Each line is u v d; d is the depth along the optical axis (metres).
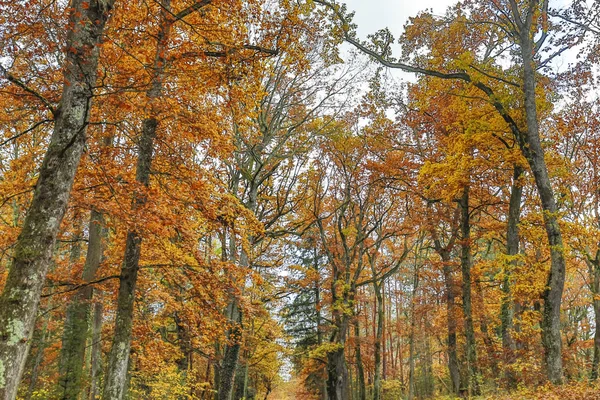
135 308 12.62
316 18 11.58
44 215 5.21
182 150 9.35
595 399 8.87
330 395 17.53
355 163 20.33
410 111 19.89
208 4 8.05
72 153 5.55
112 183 7.97
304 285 21.75
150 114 8.19
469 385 14.84
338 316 18.61
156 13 8.09
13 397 4.53
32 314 4.89
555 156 14.92
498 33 16.53
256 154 15.04
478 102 15.35
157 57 7.67
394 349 40.84
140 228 7.70
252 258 14.52
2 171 10.04
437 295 20.92
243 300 9.94
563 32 13.85
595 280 17.09
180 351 15.34
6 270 10.38
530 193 19.09
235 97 8.76
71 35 5.77
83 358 10.54
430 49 16.20
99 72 7.27
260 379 30.94
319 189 19.94
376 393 20.72
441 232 21.38
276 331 21.25
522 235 15.24
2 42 5.65
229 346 13.33
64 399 9.88
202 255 10.55
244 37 8.48
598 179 17.05
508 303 16.59
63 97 5.73
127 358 8.06
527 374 14.02
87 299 10.71
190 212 9.55
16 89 6.70
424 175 15.55
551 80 16.16
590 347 23.81
